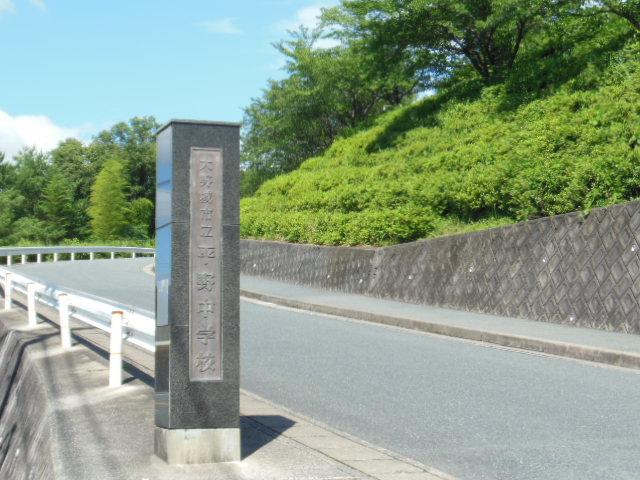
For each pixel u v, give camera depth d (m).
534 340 11.33
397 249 18.23
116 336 7.80
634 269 12.16
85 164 86.12
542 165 16.75
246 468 5.05
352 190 23.58
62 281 23.08
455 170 21.08
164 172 5.28
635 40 20.83
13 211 82.56
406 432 6.67
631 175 13.79
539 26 25.11
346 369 9.73
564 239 13.70
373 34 28.98
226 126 5.20
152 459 5.20
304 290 20.27
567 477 5.36
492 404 7.75
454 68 29.86
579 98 19.81
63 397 7.24
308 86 36.84
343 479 4.90
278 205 28.33
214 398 5.14
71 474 4.83
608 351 10.19
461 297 15.77
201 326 5.13
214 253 5.16
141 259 37.91
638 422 6.96
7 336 12.32
